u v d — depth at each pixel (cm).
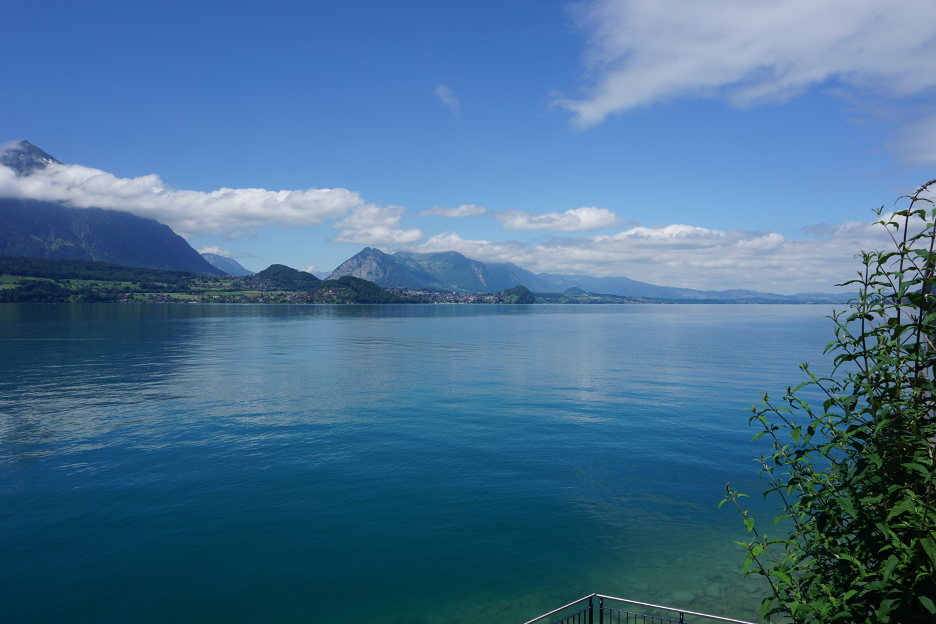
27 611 1205
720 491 1945
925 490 512
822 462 1878
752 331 12875
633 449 2467
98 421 3016
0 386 4278
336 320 18125
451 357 6738
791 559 589
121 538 1552
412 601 1256
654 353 7319
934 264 501
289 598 1265
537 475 2105
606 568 1408
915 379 513
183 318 17588
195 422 2995
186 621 1176
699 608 1216
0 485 1970
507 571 1391
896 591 465
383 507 1783
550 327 14925
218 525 1638
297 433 2748
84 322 14012
